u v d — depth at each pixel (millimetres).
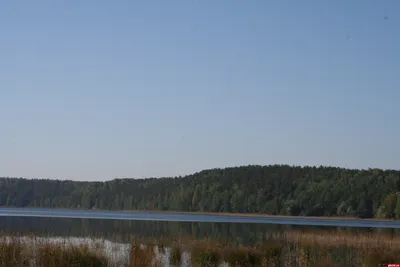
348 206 133000
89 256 32438
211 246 37531
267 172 169375
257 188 163000
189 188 178875
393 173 144625
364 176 145750
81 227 71562
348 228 78812
